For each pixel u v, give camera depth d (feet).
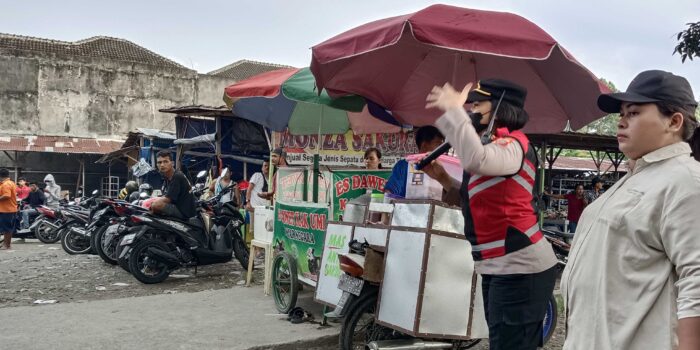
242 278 26.25
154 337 16.08
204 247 25.89
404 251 13.34
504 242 9.75
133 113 94.43
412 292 12.98
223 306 19.99
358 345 15.84
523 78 18.67
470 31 14.14
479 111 9.86
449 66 19.94
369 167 21.33
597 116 17.70
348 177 19.95
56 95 89.40
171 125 96.68
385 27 14.93
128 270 26.23
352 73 19.02
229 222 26.68
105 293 23.09
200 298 21.31
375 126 27.50
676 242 5.76
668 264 5.99
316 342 16.21
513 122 9.72
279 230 20.39
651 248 6.06
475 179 9.83
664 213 5.90
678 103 6.26
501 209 9.66
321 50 16.43
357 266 13.75
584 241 6.72
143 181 57.31
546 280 9.93
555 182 61.82
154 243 24.73
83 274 27.20
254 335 16.40
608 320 6.20
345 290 14.10
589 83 16.80
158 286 24.56
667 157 6.26
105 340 15.71
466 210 10.11
